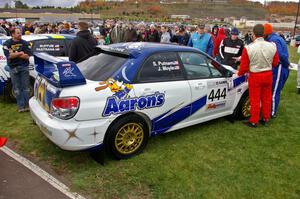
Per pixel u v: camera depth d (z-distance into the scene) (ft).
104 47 14.82
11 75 18.54
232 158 13.97
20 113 19.01
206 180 12.13
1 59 20.16
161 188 11.51
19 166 12.85
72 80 11.79
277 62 17.04
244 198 11.14
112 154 13.08
